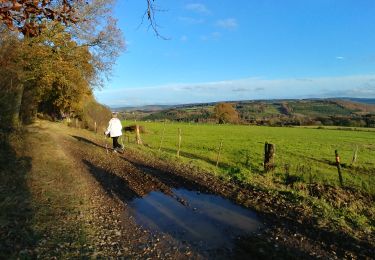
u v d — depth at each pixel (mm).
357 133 72500
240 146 38938
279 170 18203
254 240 8289
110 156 20312
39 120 40844
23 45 21203
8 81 20469
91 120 46562
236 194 12445
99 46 28297
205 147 36406
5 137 17625
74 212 9695
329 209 10664
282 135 63375
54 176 13469
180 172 16359
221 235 8625
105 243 7934
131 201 11438
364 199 12305
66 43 26469
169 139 46344
